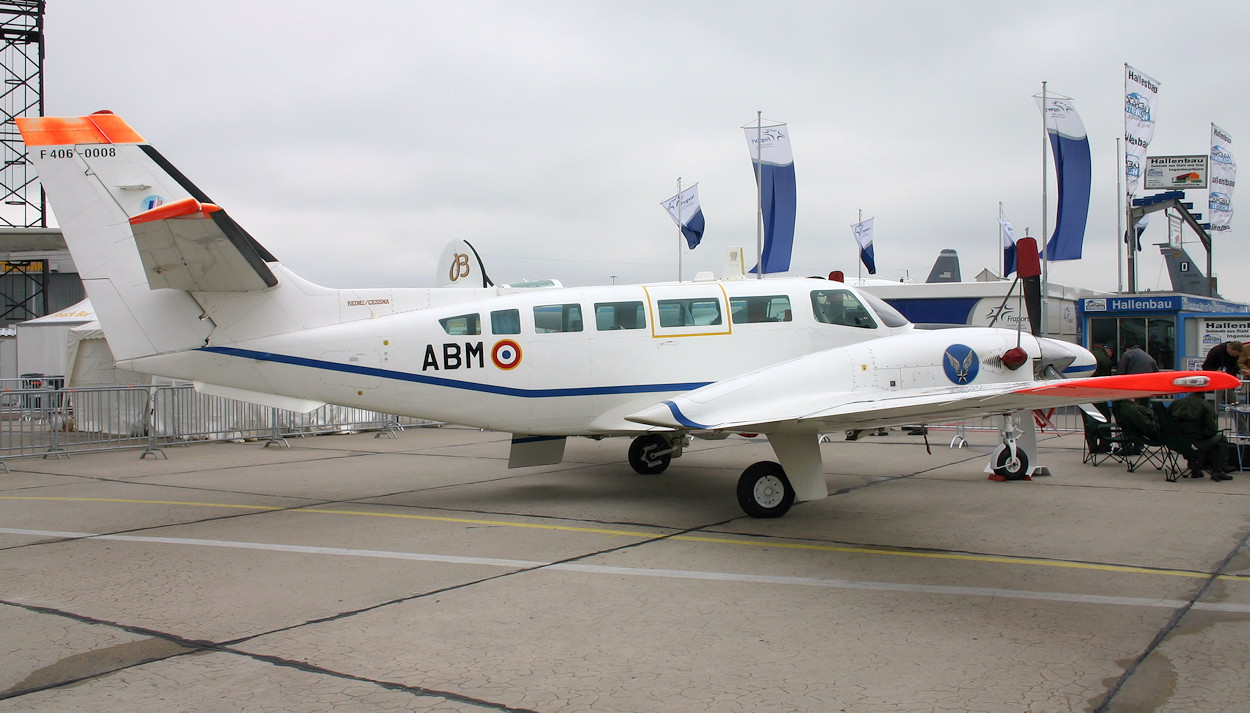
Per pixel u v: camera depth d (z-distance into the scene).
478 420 8.35
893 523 7.40
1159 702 3.53
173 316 8.11
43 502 8.98
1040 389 5.23
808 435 7.46
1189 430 9.47
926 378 7.68
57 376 20.16
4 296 34.16
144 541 6.91
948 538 6.78
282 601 5.13
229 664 4.05
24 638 4.45
